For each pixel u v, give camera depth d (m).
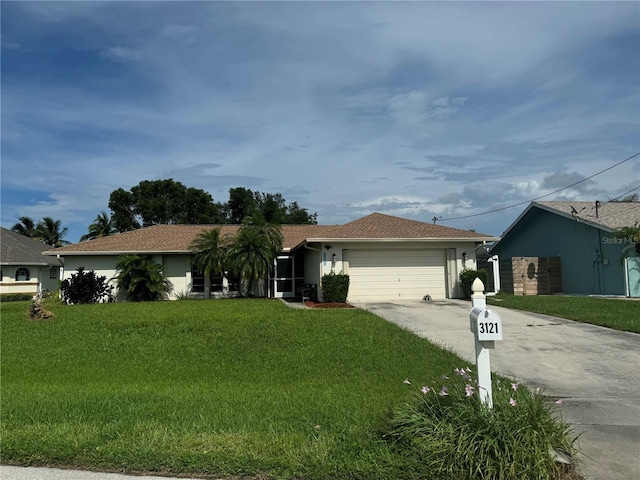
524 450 4.11
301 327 12.40
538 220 26.33
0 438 4.89
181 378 8.65
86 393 7.18
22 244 34.03
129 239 25.17
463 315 14.52
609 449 4.86
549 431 4.46
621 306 15.03
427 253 19.72
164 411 6.01
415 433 4.51
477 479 4.07
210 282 24.08
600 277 21.72
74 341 11.70
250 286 23.88
